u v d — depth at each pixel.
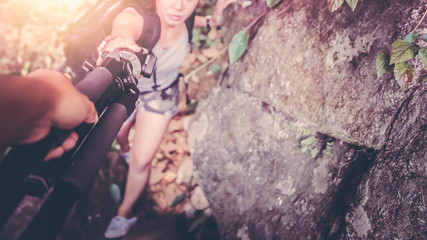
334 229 1.64
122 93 1.02
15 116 0.60
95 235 2.45
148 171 2.27
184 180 2.53
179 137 2.63
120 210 2.40
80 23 1.45
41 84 0.64
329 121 1.63
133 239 2.35
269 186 1.99
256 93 1.90
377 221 1.43
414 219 1.31
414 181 1.34
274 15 1.79
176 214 2.50
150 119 1.96
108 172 2.57
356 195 1.57
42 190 0.71
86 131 0.85
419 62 1.34
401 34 1.38
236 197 2.16
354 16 1.51
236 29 2.12
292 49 1.70
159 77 1.80
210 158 2.22
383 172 1.46
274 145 1.94
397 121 1.43
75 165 0.75
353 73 1.53
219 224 2.31
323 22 1.61
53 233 0.69
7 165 0.69
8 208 0.69
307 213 1.84
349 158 1.69
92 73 0.93
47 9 2.96
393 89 1.42
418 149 1.34
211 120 2.21
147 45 1.53
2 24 2.95
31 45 2.92
